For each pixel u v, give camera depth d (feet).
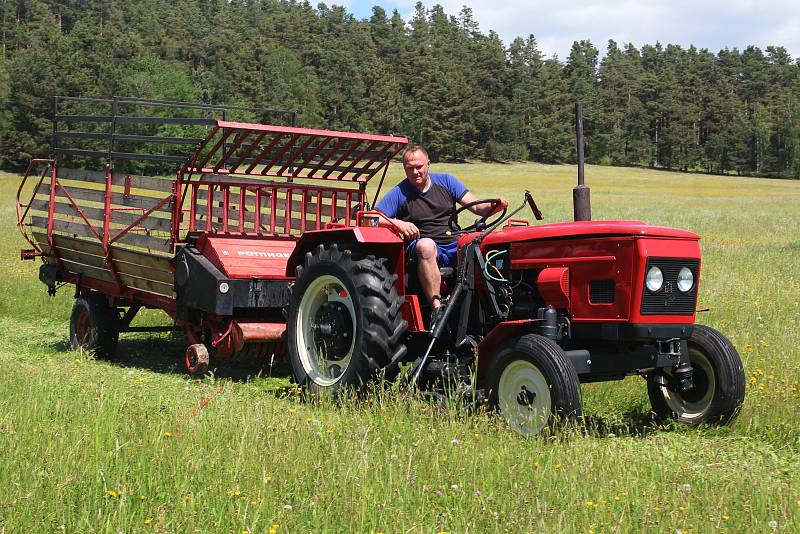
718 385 19.53
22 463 14.21
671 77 615.98
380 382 20.18
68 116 30.12
